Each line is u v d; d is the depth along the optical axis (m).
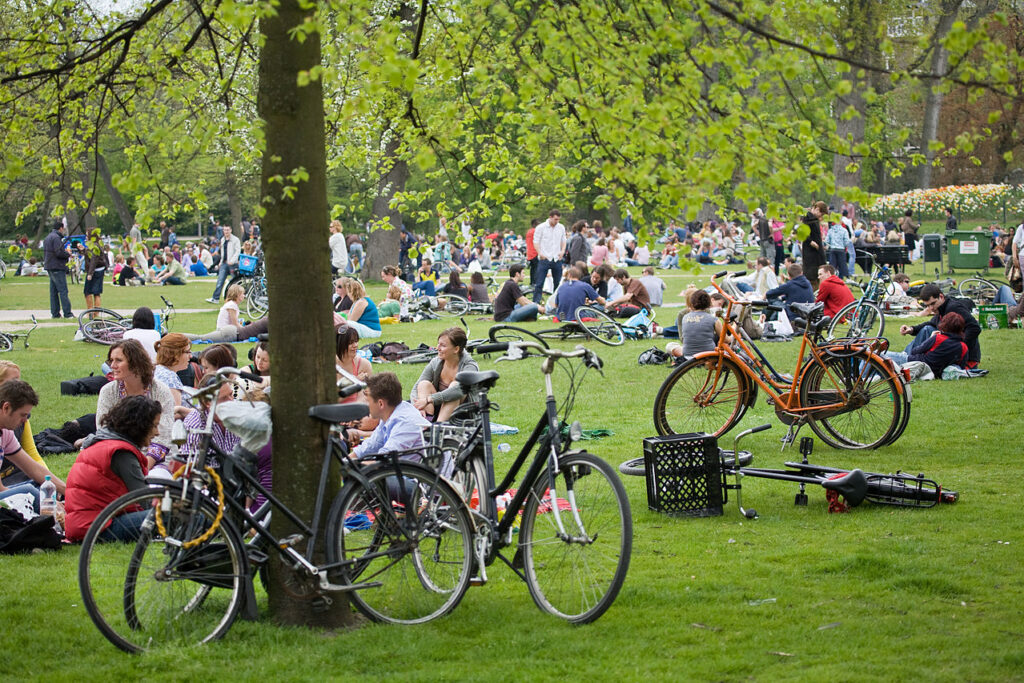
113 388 10.00
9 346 22.75
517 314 25.61
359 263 48.75
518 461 7.13
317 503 6.46
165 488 6.19
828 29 6.96
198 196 7.82
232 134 6.60
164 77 7.99
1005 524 8.71
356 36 5.96
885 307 25.92
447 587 6.82
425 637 6.32
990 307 22.42
